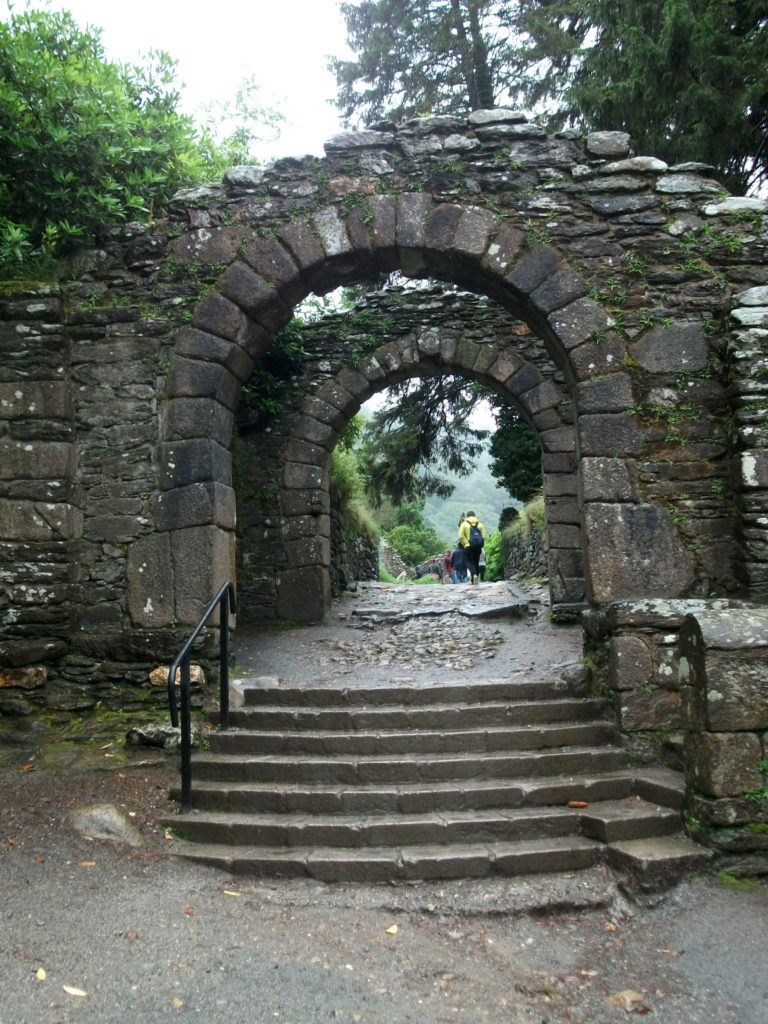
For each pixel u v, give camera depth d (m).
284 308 6.08
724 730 3.89
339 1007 2.87
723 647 3.95
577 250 5.70
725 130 9.00
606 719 5.20
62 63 6.50
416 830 4.12
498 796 4.38
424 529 33.75
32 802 4.51
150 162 6.79
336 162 5.94
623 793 4.52
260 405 9.60
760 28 9.27
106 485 5.79
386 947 3.30
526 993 3.03
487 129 5.88
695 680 4.06
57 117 6.16
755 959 3.20
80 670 5.61
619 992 3.03
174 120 7.22
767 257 5.61
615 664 5.00
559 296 5.64
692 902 3.64
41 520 5.66
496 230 5.74
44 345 5.80
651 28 9.87
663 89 9.43
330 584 10.41
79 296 5.96
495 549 17.41
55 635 5.62
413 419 14.72
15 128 6.02
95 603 5.70
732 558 5.34
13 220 6.21
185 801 4.48
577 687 5.48
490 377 9.54
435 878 3.86
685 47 9.15
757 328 5.28
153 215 6.48
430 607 10.11
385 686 5.62
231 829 4.21
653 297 5.63
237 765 4.75
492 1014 2.88
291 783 4.66
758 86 8.62
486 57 13.70
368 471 15.33
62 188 6.12
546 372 9.38
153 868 3.92
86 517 5.78
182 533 5.68
